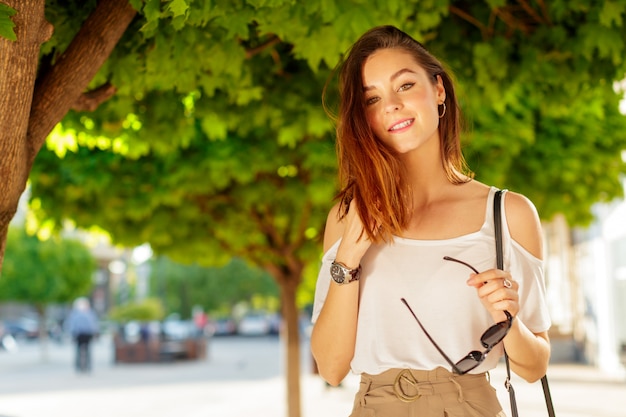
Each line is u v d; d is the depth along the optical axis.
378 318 2.45
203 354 31.61
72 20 4.18
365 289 2.49
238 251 10.59
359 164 2.47
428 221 2.49
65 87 3.43
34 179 9.29
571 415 12.31
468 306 2.39
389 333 2.43
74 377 23.25
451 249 2.42
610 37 5.25
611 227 19.42
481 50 5.70
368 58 2.53
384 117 2.50
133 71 4.53
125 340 29.52
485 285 2.21
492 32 5.83
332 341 2.52
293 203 9.84
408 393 2.38
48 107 3.39
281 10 4.24
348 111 2.53
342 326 2.49
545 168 9.99
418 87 2.50
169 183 9.02
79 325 24.98
